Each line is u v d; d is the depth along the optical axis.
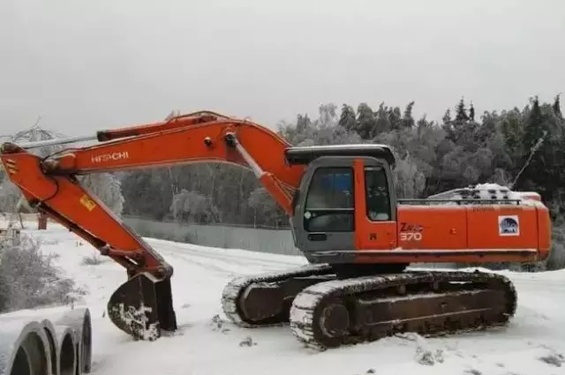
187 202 56.09
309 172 8.62
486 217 8.67
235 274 18.16
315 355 7.45
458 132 56.97
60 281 15.10
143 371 7.08
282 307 9.63
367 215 8.53
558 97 51.84
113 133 9.23
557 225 43.78
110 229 8.85
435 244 8.55
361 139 58.12
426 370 6.66
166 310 9.02
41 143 8.90
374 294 8.44
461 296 8.87
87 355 7.05
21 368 4.41
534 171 47.91
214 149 9.09
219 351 7.91
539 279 15.30
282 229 45.78
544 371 6.70
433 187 51.72
